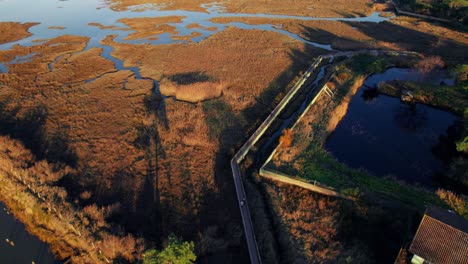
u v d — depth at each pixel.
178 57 65.75
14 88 54.78
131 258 25.83
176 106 47.69
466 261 20.84
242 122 43.69
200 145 39.44
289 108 46.38
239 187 32.34
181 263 22.81
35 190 31.83
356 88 50.44
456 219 23.27
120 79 56.94
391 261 24.97
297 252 26.28
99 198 32.06
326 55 62.44
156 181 34.31
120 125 43.72
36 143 40.25
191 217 30.17
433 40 68.19
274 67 59.53
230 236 28.00
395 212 28.12
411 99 46.72
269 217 29.66
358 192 29.83
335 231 27.61
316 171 33.53
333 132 40.91
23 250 27.31
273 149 38.03
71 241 27.58
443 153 36.81
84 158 37.56
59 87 54.84
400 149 37.66
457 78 49.09
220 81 54.50
